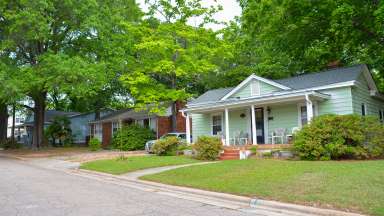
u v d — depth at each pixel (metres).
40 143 35.75
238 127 24.02
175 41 30.03
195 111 24.72
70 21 30.55
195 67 28.28
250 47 35.44
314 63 30.77
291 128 21.36
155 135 34.69
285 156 17.64
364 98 21.69
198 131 26.58
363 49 27.84
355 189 9.00
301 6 21.94
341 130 15.77
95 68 28.17
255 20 25.55
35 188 12.00
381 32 20.14
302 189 9.55
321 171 11.67
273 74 33.34
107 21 31.70
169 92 29.42
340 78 20.06
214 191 10.55
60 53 28.41
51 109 62.84
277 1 22.84
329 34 23.69
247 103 20.83
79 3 29.31
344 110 19.56
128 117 37.34
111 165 18.09
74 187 12.35
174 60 30.12
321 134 15.97
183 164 17.56
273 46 26.97
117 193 11.02
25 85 26.70
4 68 27.12
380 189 8.80
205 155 19.61
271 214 7.94
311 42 25.77
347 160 15.41
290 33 24.16
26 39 29.11
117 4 34.47
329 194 8.78
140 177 14.19
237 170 13.51
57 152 31.19
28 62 32.09
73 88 26.64
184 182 12.26
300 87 21.02
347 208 7.66
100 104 43.75
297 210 8.12
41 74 27.86
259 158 17.95
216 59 35.94
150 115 34.75
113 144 35.25
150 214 7.89
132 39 32.03
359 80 20.84
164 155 23.23
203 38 29.81
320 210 7.75
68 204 9.08
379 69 29.53
